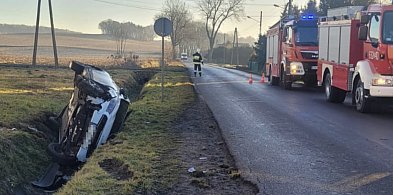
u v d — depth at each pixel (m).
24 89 20.83
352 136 11.21
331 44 19.55
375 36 15.38
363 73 15.68
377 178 7.55
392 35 14.98
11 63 46.00
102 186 6.96
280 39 27.83
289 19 27.55
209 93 22.80
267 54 32.94
